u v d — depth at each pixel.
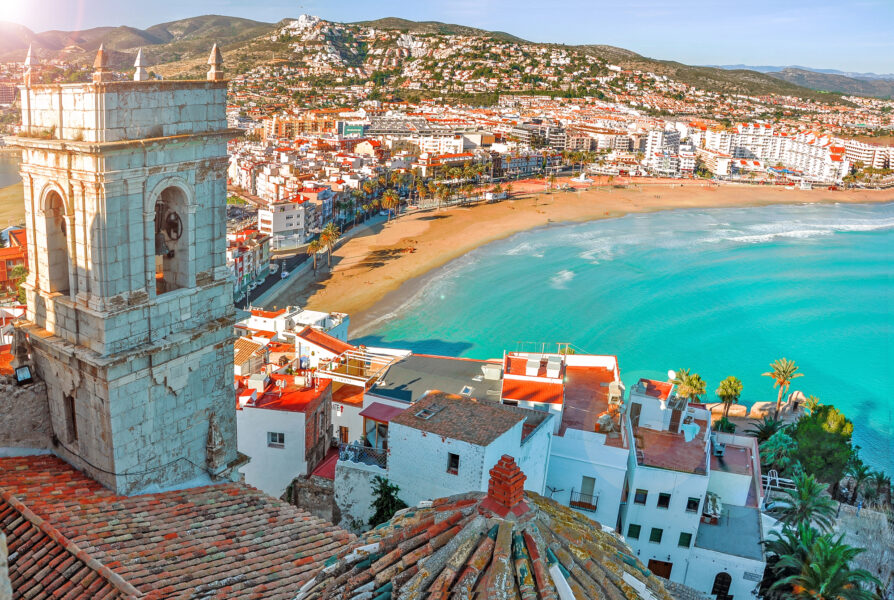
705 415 66.69
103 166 28.45
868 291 181.75
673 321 169.38
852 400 126.69
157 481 33.91
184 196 32.62
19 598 24.86
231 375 37.09
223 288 35.53
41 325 32.84
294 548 30.58
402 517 21.47
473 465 43.88
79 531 28.08
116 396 31.05
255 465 55.62
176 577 26.53
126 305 30.84
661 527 55.41
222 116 33.66
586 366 74.56
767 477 72.00
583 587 17.08
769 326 165.38
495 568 16.58
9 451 33.50
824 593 41.09
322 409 58.69
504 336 156.25
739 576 53.72
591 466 56.12
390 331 156.62
